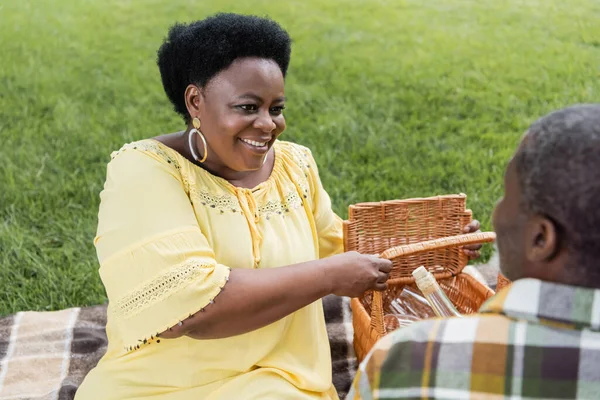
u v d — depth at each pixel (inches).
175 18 278.7
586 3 291.7
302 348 80.2
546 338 44.6
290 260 78.3
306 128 193.3
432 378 46.7
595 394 43.7
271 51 74.0
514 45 250.1
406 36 259.4
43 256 139.0
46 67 232.5
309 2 294.7
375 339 86.7
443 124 196.4
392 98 212.2
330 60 239.1
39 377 106.2
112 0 296.4
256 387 74.9
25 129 191.5
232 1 295.7
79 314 120.5
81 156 178.9
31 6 285.7
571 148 43.2
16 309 125.6
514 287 46.8
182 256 70.9
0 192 160.7
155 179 73.7
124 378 77.7
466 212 99.3
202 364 76.2
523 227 46.3
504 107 204.8
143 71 232.5
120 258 71.7
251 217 76.9
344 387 103.8
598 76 224.4
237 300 70.8
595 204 42.4
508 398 45.0
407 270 101.0
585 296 44.2
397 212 98.3
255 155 75.0
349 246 94.9
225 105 72.9
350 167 173.3
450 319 48.2
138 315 71.1
